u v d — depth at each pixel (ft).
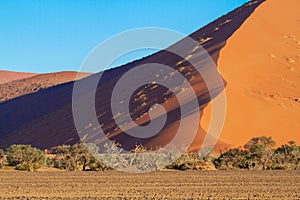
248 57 306.14
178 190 94.12
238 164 181.37
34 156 182.60
